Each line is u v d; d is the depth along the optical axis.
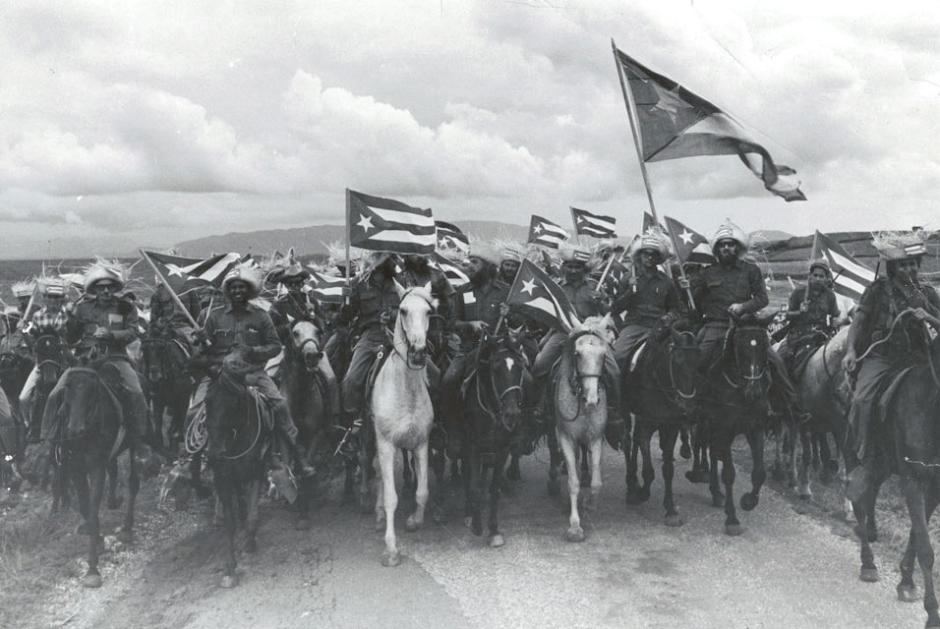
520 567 8.56
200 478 11.33
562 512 10.46
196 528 10.02
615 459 13.48
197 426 8.70
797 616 7.24
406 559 8.84
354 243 10.44
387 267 10.46
